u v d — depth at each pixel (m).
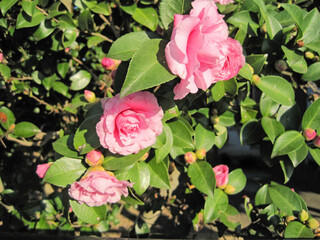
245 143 0.52
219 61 0.31
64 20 0.55
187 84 0.29
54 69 0.67
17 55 0.66
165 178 0.42
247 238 0.58
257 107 0.53
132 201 0.40
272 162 0.52
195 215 0.60
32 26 0.52
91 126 0.37
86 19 0.57
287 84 0.48
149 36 0.36
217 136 0.55
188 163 0.51
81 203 0.36
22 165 0.91
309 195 1.42
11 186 0.83
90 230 0.72
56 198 0.71
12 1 0.49
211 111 0.53
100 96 0.71
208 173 0.47
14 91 0.69
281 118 0.50
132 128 0.32
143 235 0.71
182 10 0.34
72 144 0.39
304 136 0.47
